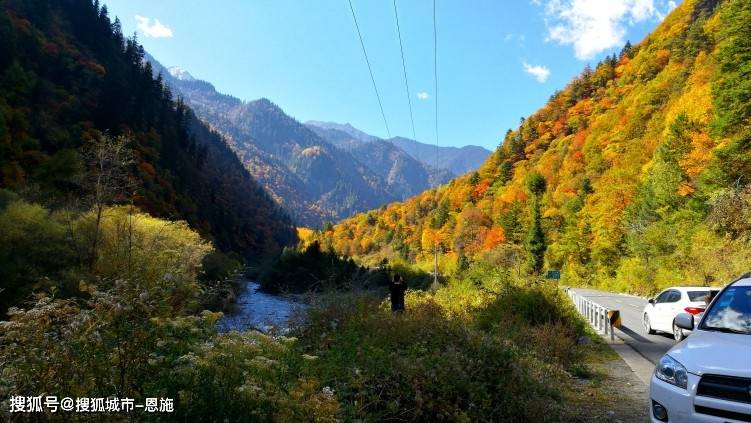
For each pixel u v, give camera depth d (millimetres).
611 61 156750
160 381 3184
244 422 3211
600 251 60562
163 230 25438
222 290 7156
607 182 72000
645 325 15930
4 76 72312
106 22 138750
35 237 21703
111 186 24766
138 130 91250
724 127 34688
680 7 135250
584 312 20719
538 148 144750
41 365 2959
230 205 125062
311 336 6914
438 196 169375
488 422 5379
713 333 5035
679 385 4391
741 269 25594
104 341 3156
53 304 3211
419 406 4820
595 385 8445
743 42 34531
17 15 98625
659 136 69875
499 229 91750
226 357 3447
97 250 22594
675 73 93625
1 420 2758
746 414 3889
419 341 6543
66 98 83375
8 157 50125
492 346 6445
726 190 30672
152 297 3496
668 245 40562
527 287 14906
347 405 4387
